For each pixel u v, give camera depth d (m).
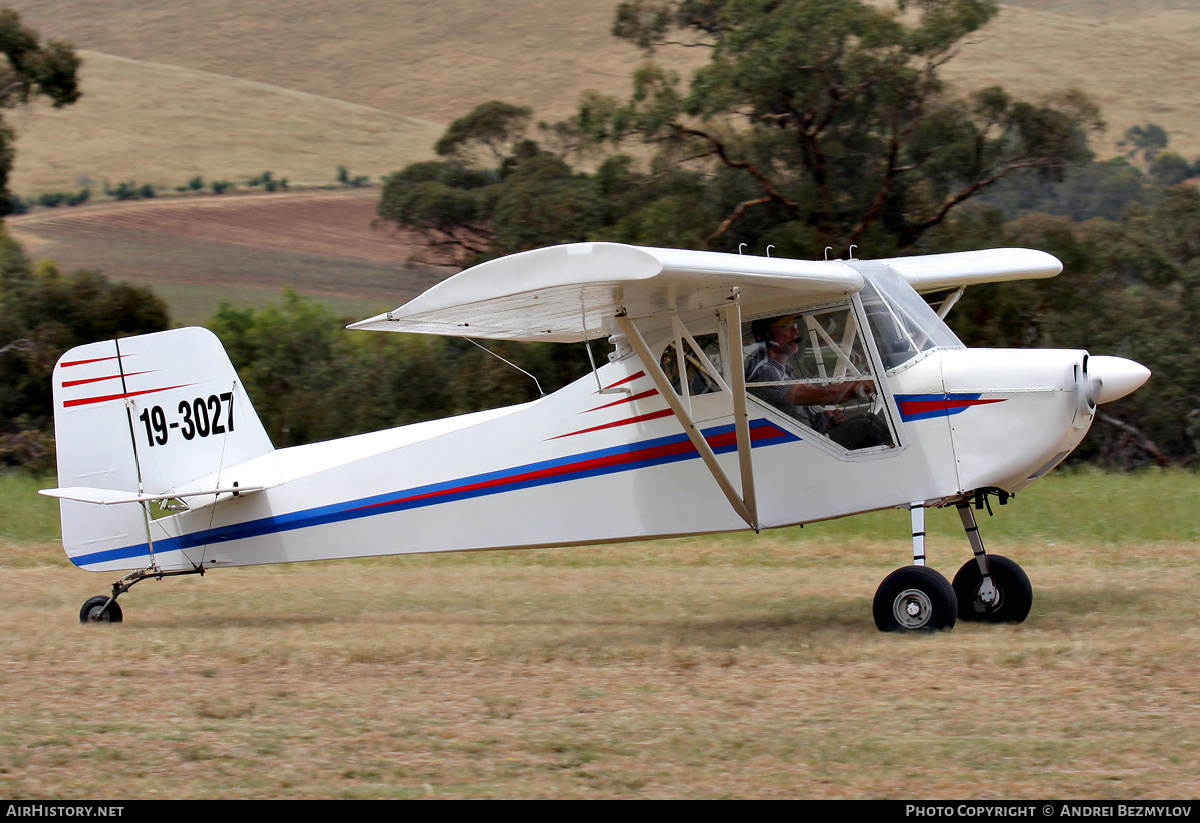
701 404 19.95
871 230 66.12
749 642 18.23
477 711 14.20
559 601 24.42
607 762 12.00
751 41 66.69
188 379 23.58
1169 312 65.31
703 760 11.98
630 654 17.48
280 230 176.88
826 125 67.94
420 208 93.44
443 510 21.94
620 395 20.56
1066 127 68.12
